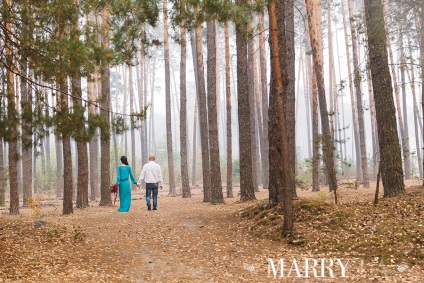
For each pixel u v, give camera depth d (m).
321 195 11.88
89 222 12.18
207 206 15.83
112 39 9.70
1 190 18.64
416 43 14.56
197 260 8.12
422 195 10.49
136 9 9.90
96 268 7.56
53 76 8.59
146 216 13.12
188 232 10.64
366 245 8.27
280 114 9.57
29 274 6.88
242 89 16.41
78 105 9.09
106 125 9.14
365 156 22.36
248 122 16.41
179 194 27.61
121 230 11.05
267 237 9.69
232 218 11.72
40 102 9.14
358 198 13.78
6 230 10.46
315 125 24.14
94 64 8.95
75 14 8.66
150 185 15.02
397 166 11.32
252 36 10.81
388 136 11.41
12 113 8.81
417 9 12.92
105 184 18.72
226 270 7.35
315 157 12.39
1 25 8.29
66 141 15.31
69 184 15.30
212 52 17.48
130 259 8.27
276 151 11.29
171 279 6.80
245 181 16.30
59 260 8.00
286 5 16.48
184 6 10.04
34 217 13.27
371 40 11.69
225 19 9.89
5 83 9.14
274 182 11.27
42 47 8.27
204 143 19.55
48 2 8.35
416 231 8.22
